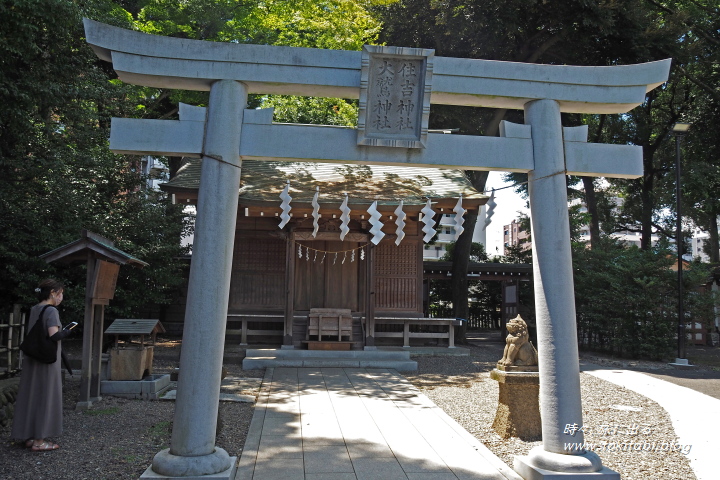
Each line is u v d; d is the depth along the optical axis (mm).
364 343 12359
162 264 14320
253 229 13789
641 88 4918
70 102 11477
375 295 13766
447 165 4734
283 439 5680
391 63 4633
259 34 17516
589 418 7141
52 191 11539
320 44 15133
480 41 15375
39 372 5141
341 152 4637
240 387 8719
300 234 12320
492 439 5930
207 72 4551
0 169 11109
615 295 13969
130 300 13484
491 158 4766
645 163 21734
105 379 7797
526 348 6109
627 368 12281
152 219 14188
